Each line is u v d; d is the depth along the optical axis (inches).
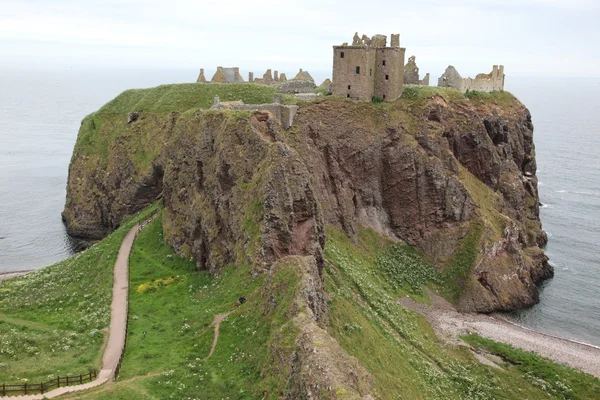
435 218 3855.8
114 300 2347.4
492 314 3533.5
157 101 4697.3
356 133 3814.0
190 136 3078.2
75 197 4729.3
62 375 1652.3
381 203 3914.9
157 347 1863.9
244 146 2566.4
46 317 2288.4
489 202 4092.0
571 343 3115.2
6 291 2753.4
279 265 1840.6
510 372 2721.5
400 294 3427.7
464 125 4175.7
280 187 2198.6
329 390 1077.1
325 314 1812.3
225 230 2516.0
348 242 3619.6
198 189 2874.0
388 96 4045.3
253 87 4594.0
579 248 4862.2
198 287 2417.6
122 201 4323.3
